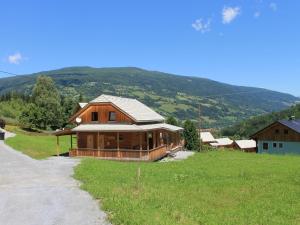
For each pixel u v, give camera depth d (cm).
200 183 3083
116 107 5191
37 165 3831
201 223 1855
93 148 5334
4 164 3891
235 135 16025
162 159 5322
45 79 14500
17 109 15012
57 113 11200
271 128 7331
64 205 2053
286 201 2491
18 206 2058
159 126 5547
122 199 2080
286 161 4906
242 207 2316
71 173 3278
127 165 4053
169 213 1916
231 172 3750
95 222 1722
